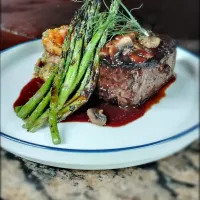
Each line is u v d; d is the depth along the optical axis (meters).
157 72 0.33
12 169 0.19
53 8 0.29
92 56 0.29
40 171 0.19
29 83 0.30
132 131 0.30
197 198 0.17
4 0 0.35
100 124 0.29
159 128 0.30
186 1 0.62
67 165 0.22
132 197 0.17
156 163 0.20
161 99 0.34
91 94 0.30
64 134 0.28
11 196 0.17
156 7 0.57
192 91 0.36
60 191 0.18
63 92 0.28
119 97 0.32
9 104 0.30
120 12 0.30
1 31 0.32
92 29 0.28
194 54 0.41
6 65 0.31
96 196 0.17
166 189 0.18
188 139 0.26
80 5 0.28
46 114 0.27
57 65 0.27
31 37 0.31
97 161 0.23
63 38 0.27
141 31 0.32
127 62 0.31
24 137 0.27
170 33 0.58
